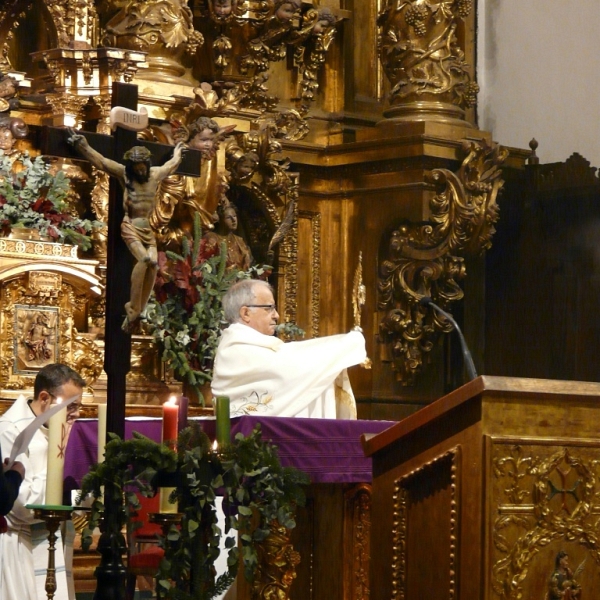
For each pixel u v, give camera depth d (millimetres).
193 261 25250
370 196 30000
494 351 31547
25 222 23078
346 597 15188
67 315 23328
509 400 10562
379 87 31891
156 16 26500
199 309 24922
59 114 24938
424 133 29188
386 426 14797
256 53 29125
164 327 24797
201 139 25594
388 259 29750
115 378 12594
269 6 28828
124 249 12844
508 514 10477
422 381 29938
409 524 11000
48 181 23422
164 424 11805
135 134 13297
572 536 10820
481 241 29656
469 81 30656
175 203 25406
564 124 32438
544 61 32906
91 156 12812
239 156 27531
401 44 30281
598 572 11031
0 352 22562
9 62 26250
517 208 32031
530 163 32250
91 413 23172
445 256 29453
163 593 11422
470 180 29328
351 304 30266
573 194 31625
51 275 22891
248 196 28922
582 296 31328
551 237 31812
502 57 33562
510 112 33281
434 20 30203
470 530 10453
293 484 11977
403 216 29438
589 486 10914
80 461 14328
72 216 24250
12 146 23859
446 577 10664
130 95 13344
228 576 11695
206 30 28859
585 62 32250
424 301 18625
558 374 31609
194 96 26156
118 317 12719
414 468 10922
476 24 33719
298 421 14234
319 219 30453
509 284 31828
